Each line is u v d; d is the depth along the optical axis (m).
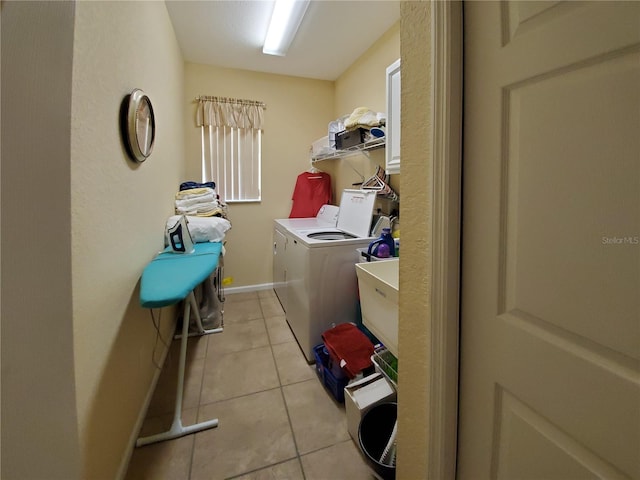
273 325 2.61
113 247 1.17
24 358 0.84
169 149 2.25
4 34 0.79
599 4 0.49
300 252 2.21
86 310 0.95
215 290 2.70
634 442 0.47
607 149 0.48
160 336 1.95
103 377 1.07
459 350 0.80
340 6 2.10
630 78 0.45
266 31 2.41
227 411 1.59
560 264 0.56
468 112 0.74
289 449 1.36
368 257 1.95
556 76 0.56
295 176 3.45
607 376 0.50
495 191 0.68
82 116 0.92
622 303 0.48
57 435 0.87
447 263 0.77
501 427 0.71
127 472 1.25
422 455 0.91
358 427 1.27
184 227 1.84
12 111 0.80
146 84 1.64
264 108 3.24
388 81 1.86
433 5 0.75
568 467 0.57
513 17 0.63
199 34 2.46
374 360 1.54
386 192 2.27
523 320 0.64
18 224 0.82
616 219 0.48
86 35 0.94
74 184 0.87
